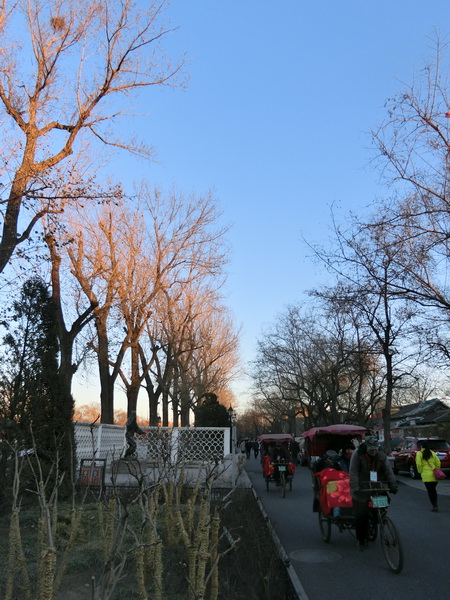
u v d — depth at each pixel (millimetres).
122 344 21922
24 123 12984
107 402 20938
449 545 8883
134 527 6980
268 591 4988
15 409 9078
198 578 3979
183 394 45500
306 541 9367
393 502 14562
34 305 10078
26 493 8812
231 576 5781
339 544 9086
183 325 28516
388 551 7461
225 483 14039
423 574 7102
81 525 7148
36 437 9094
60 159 13078
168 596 5090
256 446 42969
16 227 11211
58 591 5184
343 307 20812
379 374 35375
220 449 17391
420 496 15914
